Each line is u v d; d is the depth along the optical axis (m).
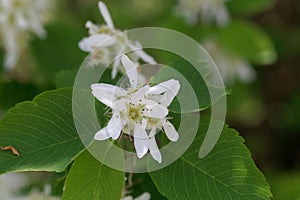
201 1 0.51
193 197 0.30
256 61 0.51
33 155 0.29
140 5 0.56
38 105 0.29
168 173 0.30
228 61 0.54
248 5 0.51
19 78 0.46
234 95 0.57
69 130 0.29
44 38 0.47
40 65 0.46
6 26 0.46
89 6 0.56
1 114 0.47
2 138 0.29
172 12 0.52
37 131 0.29
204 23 0.51
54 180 0.37
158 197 0.33
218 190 0.30
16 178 0.47
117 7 0.56
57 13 0.53
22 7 0.46
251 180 0.30
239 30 0.50
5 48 0.47
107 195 0.29
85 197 0.29
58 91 0.29
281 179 0.60
